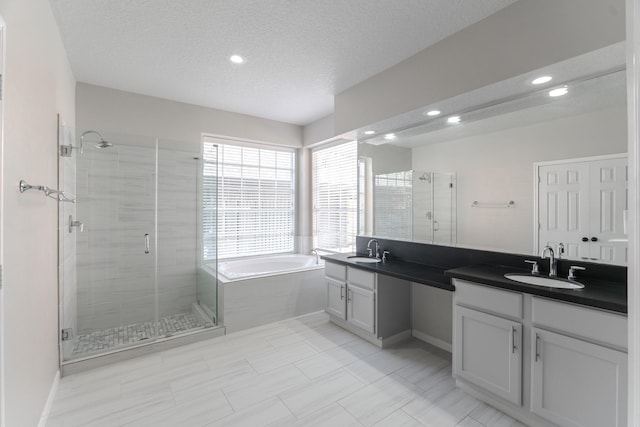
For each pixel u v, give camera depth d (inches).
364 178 143.2
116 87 127.3
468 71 85.7
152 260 130.5
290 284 142.5
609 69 72.7
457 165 104.3
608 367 57.2
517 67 75.7
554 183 81.7
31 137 64.2
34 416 66.1
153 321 126.6
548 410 65.4
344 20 82.4
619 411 55.8
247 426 71.4
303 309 146.4
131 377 92.5
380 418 73.9
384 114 111.5
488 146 95.8
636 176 23.1
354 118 124.6
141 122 134.6
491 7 77.5
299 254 187.6
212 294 131.0
